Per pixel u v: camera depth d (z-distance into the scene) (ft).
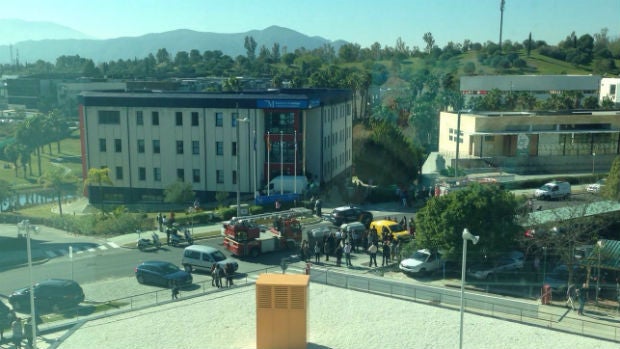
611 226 149.69
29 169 385.91
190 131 230.48
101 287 121.80
